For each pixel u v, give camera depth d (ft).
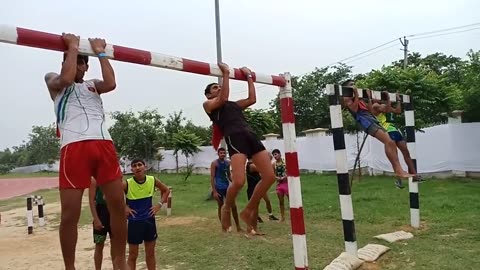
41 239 32.14
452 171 52.80
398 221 28.40
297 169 15.97
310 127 109.70
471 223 26.17
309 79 112.06
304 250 15.92
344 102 20.86
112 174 9.43
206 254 22.98
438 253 20.27
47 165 190.29
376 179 55.98
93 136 9.09
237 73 14.17
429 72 50.80
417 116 52.08
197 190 58.29
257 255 21.94
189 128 100.37
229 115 13.34
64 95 9.19
